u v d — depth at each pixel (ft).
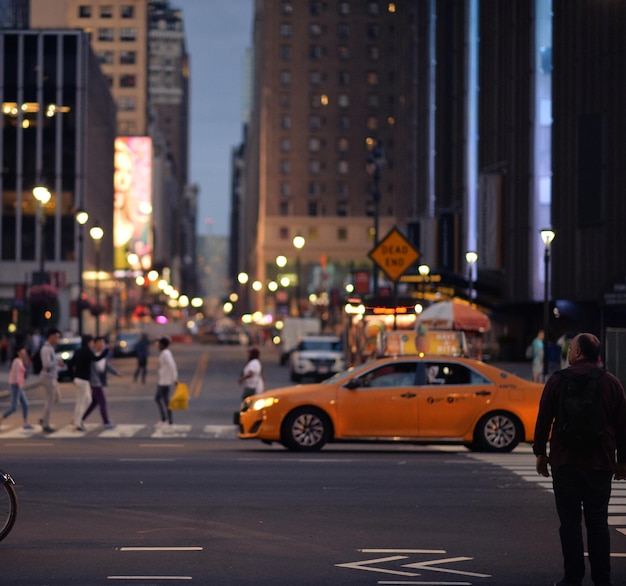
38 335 223.30
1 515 39.29
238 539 42.42
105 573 36.11
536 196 217.36
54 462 68.69
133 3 617.21
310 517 47.75
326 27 604.90
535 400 79.66
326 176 604.90
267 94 604.08
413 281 212.23
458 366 79.71
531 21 219.61
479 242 229.66
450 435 78.69
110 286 461.37
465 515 48.78
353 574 36.24
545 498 54.24
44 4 485.15
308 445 77.97
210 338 531.91
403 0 343.87
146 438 91.50
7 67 369.30
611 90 193.67
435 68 280.31
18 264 366.43
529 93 220.23
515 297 222.07
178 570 36.65
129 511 49.03
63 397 150.92
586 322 203.10
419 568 37.35
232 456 74.02
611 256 192.95
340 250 602.85
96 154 400.47
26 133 369.30
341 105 605.73
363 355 149.79
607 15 194.49
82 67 370.12
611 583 35.70
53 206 367.45
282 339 267.59
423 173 299.99
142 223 514.27
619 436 32.45
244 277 336.29
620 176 192.24
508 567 37.65
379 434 78.18
